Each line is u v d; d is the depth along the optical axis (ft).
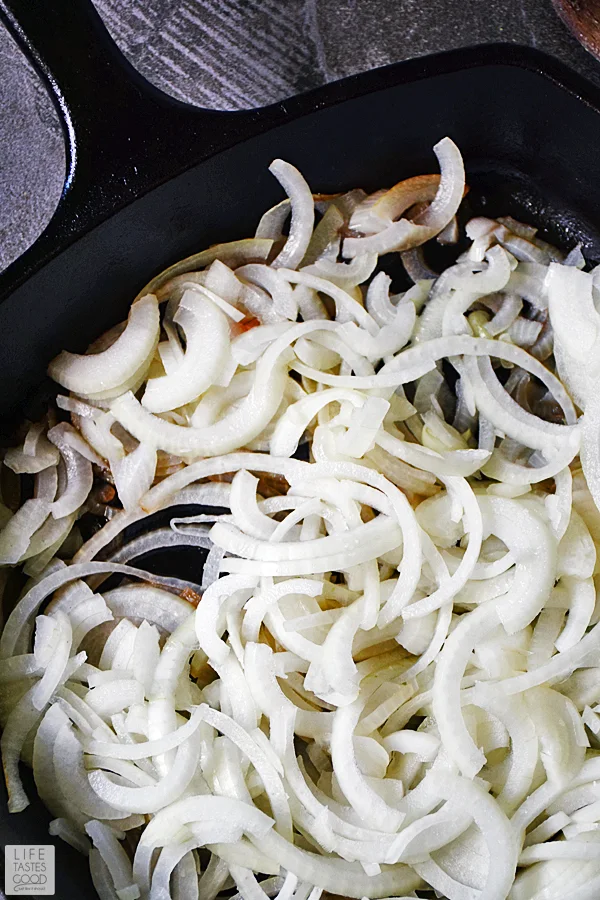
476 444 2.32
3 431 2.25
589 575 2.22
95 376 2.23
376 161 2.32
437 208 2.32
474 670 2.23
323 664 2.16
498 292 2.34
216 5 2.46
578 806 2.19
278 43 2.47
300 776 2.15
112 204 2.12
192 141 2.14
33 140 2.43
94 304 2.24
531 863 2.17
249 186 2.26
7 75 2.44
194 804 2.12
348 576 2.23
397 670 2.22
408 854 2.14
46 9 2.07
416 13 2.47
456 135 2.31
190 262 2.28
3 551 2.21
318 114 2.19
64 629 2.20
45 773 2.16
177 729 2.15
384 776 2.18
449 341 2.27
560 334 2.29
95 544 2.25
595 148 2.27
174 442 2.24
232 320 2.29
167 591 2.27
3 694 2.19
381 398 2.22
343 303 2.27
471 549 2.19
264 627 2.25
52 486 2.25
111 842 2.15
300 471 2.22
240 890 2.14
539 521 2.21
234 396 2.28
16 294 2.10
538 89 2.23
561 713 2.20
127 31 2.46
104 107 2.11
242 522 2.22
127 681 2.18
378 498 2.21
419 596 2.24
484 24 2.47
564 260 2.35
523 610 2.19
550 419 2.33
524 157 2.35
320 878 2.13
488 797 2.14
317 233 2.33
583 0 2.44
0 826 2.05
